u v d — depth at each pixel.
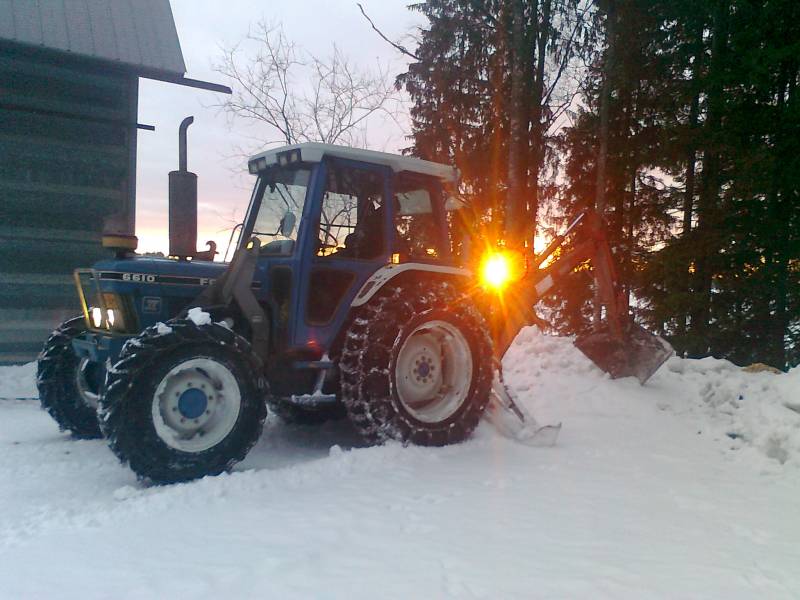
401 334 4.58
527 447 4.77
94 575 2.48
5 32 7.61
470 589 2.39
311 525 3.05
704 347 14.21
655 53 16.70
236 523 3.07
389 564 2.61
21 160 8.00
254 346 4.25
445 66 16.73
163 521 3.11
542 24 16.45
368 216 4.87
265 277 4.61
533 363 6.73
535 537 2.96
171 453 3.77
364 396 4.50
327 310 4.68
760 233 13.47
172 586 2.38
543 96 18.20
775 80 14.01
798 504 3.59
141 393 3.71
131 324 4.34
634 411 5.69
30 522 3.15
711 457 4.67
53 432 5.48
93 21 8.49
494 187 16.78
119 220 8.56
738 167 13.31
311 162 4.64
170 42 8.91
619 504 3.49
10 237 7.96
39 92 8.09
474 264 5.45
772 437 4.80
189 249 4.48
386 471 4.05
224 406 3.97
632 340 6.25
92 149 8.45
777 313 13.54
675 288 14.81
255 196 5.20
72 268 8.34
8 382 7.45
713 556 2.80
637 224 17.48
